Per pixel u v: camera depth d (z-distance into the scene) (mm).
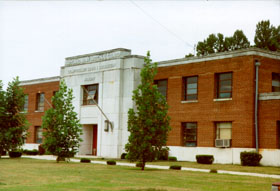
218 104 34844
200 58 36562
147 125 24781
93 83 44031
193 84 37312
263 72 33594
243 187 16828
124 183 17375
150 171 24125
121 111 41094
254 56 33031
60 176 19781
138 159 25297
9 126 35344
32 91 54375
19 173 21016
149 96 25344
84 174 21125
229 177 21453
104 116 42094
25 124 36406
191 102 36906
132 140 25172
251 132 32438
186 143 37250
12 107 35438
